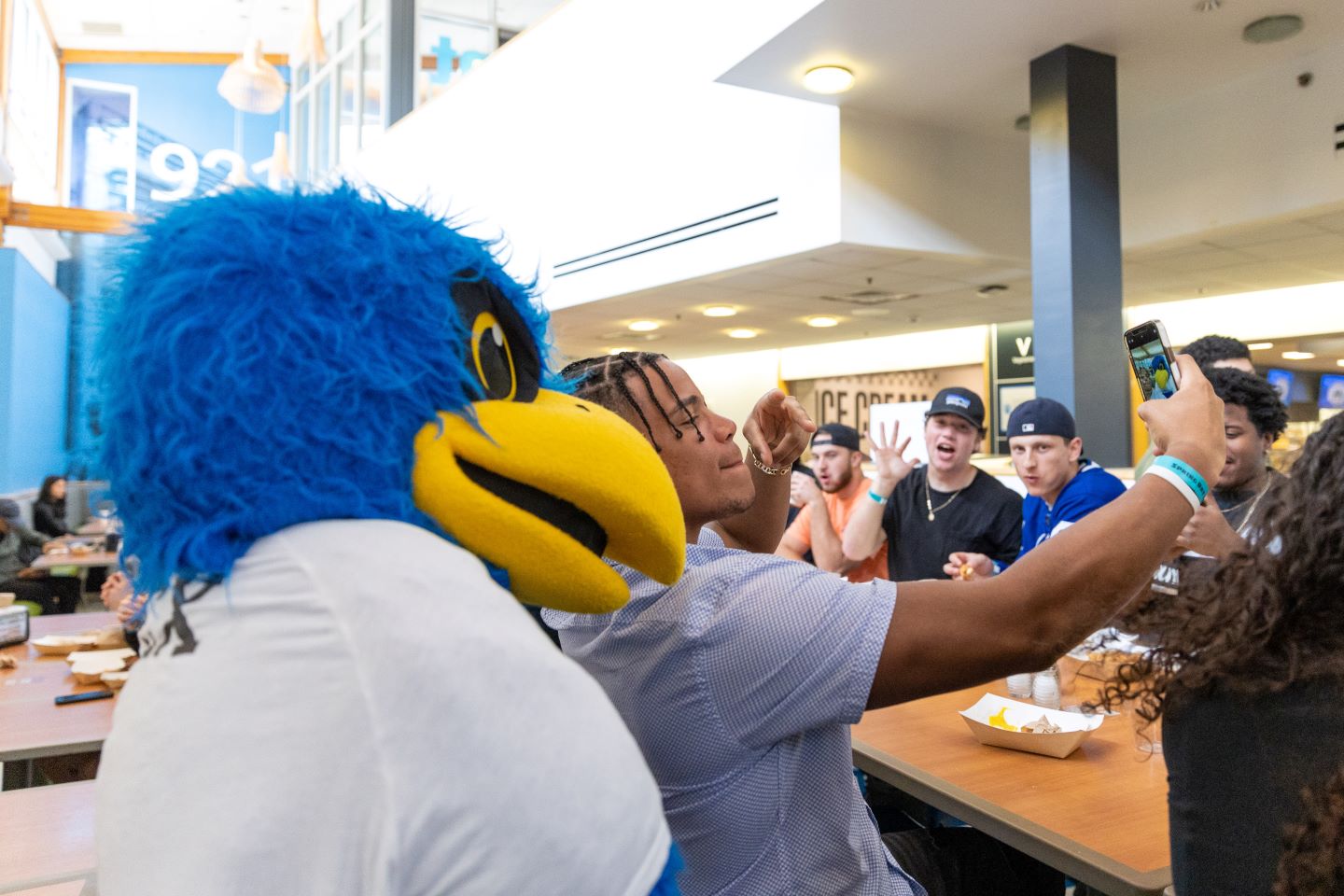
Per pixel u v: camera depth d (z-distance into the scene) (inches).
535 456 15.9
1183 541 57.0
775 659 29.4
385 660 12.9
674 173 221.8
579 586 16.5
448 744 12.5
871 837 35.9
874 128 179.8
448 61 387.5
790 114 188.5
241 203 15.4
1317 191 150.3
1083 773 54.3
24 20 396.8
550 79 270.2
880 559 126.0
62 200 492.4
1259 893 25.5
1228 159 163.5
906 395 346.6
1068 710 64.6
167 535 14.5
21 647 102.7
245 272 14.3
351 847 12.5
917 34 143.1
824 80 160.6
